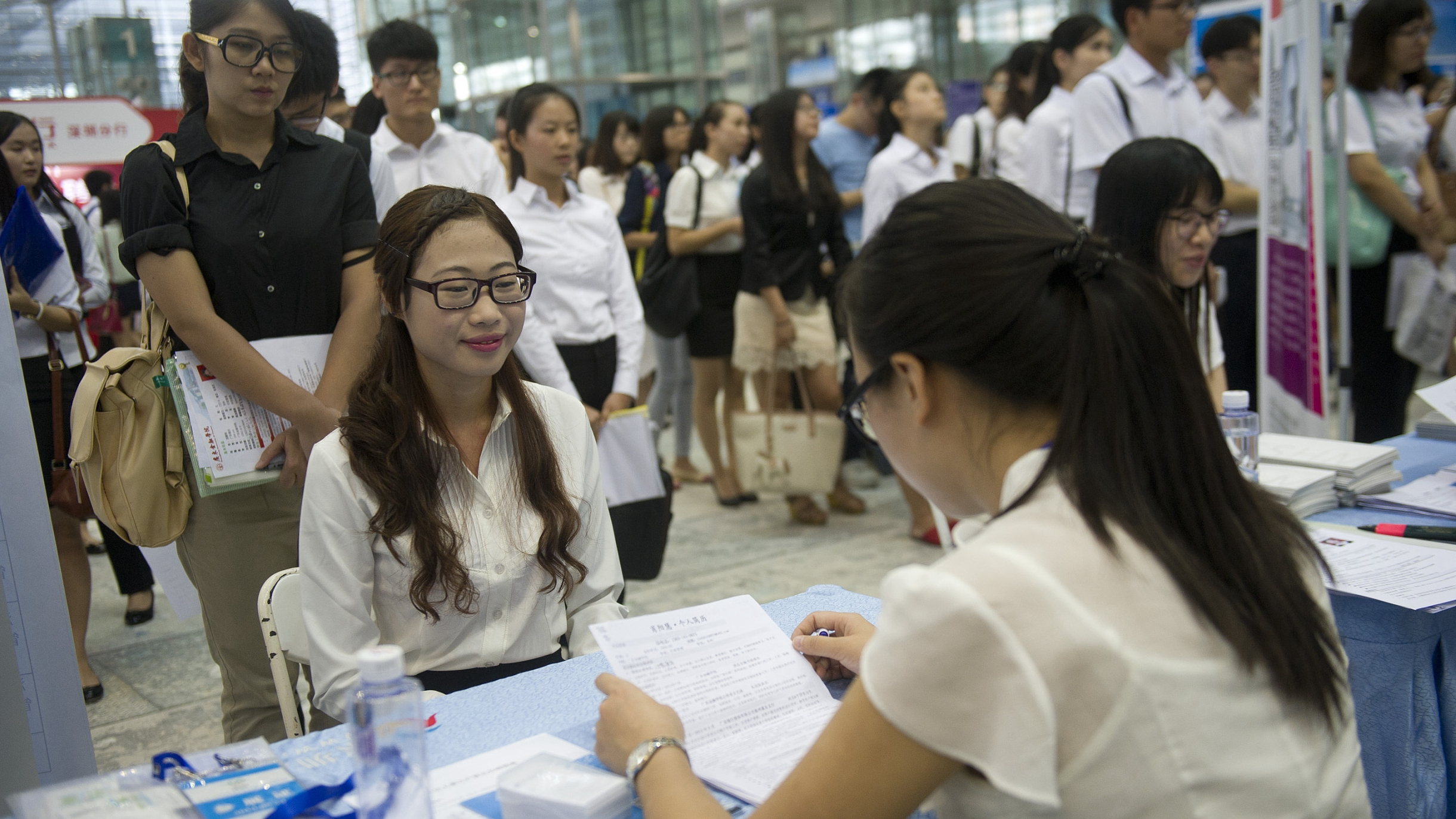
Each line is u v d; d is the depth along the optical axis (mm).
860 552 4070
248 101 2072
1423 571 1609
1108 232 2285
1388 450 2166
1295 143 3059
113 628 3697
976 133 5488
